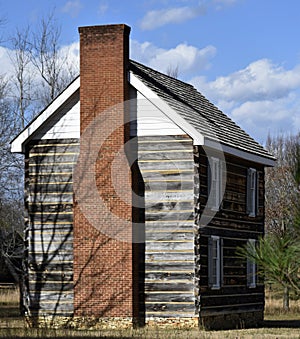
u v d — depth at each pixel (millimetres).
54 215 27641
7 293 49562
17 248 43281
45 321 27062
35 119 27828
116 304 26125
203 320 26781
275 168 49250
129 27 27656
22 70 45531
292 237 10250
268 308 41812
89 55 27422
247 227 31812
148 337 22609
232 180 30469
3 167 42500
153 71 32500
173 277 26594
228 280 29562
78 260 26688
